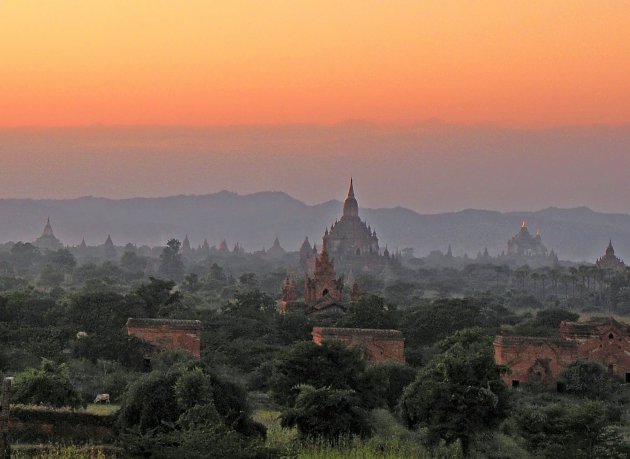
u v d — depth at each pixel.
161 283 196.50
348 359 99.69
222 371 140.25
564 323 162.50
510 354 147.00
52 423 83.94
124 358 141.75
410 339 187.50
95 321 169.25
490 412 92.38
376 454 83.12
